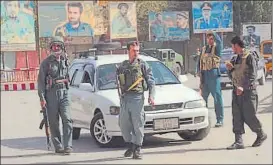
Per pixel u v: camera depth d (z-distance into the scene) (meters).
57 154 9.62
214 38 12.35
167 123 9.70
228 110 15.66
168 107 9.77
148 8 42.69
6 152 10.04
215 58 12.25
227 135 11.12
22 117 14.94
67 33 38.41
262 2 42.62
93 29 39.06
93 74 10.99
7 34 36.38
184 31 39.81
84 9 38.88
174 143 10.52
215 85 12.25
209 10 39.25
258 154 8.81
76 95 11.17
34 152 10.01
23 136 12.00
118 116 9.73
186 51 40.06
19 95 24.00
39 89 9.48
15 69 30.41
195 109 10.02
